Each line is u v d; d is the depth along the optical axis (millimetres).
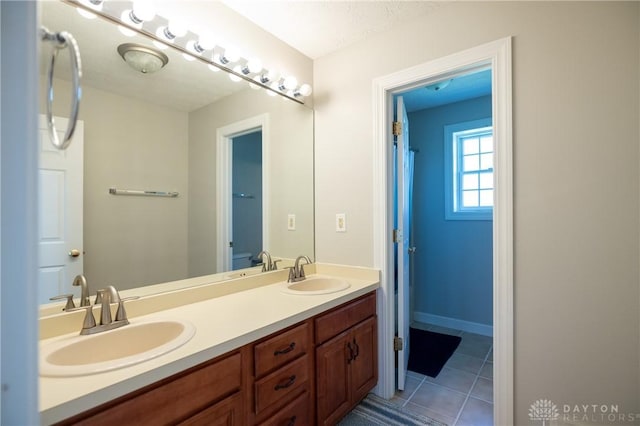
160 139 1504
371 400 1932
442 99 3059
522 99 1449
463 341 2857
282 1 1646
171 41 1452
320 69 2227
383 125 1923
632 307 1229
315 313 1453
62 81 1150
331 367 1554
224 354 1062
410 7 1695
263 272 1945
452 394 1998
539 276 1411
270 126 2008
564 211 1356
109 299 1135
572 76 1341
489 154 3053
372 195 1968
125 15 1282
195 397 968
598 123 1289
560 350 1368
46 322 1070
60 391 737
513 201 1461
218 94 1728
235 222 1834
